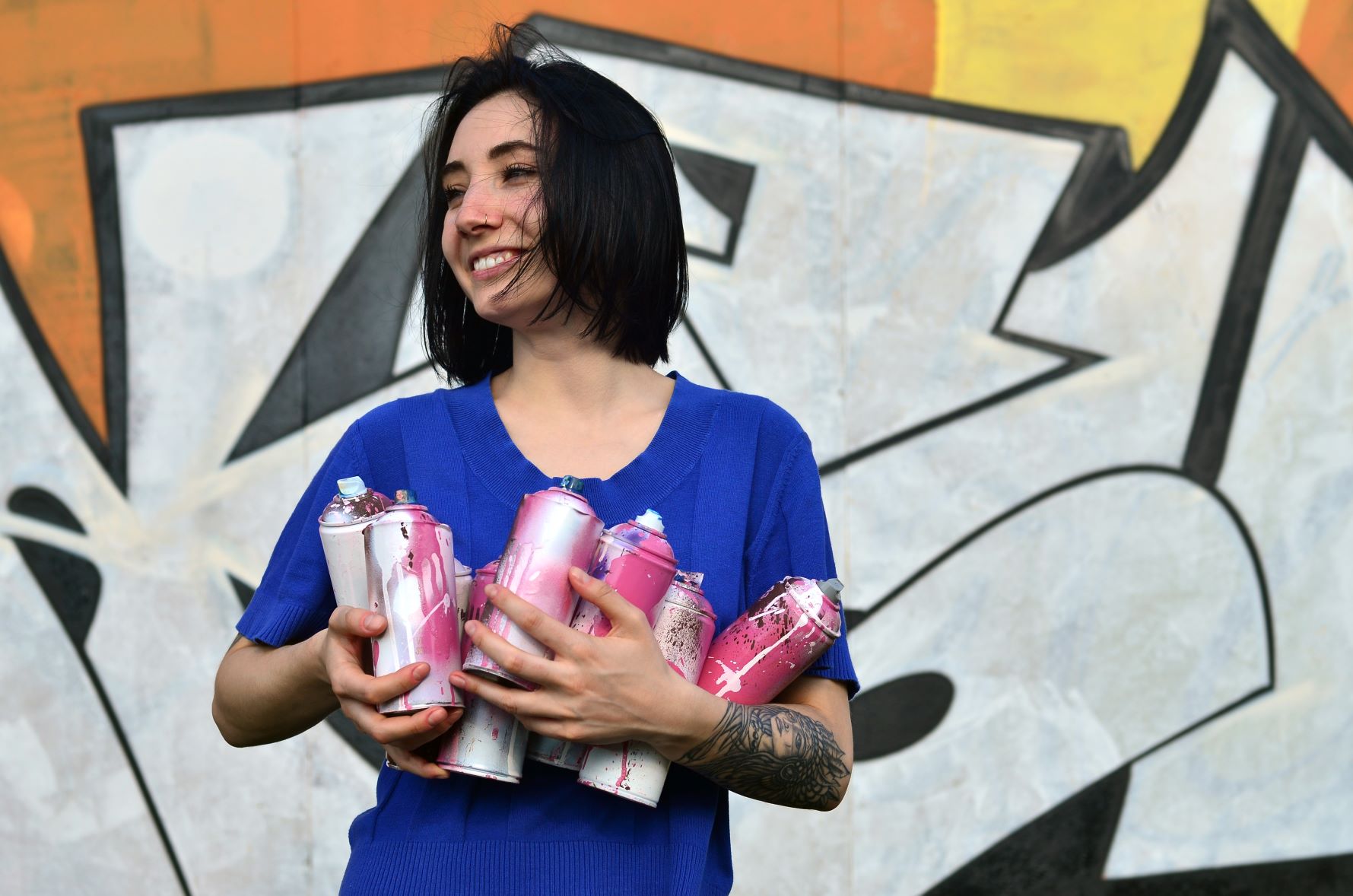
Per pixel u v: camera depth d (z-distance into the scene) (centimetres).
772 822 277
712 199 289
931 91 292
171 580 282
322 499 126
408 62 291
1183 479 286
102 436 285
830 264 289
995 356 288
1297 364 288
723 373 286
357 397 286
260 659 121
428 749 108
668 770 109
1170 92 293
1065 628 283
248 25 292
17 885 275
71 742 278
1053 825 278
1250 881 278
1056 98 292
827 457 285
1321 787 280
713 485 121
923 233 290
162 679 280
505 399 128
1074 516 285
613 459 122
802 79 292
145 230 289
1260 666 283
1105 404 287
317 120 291
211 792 278
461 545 118
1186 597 284
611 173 122
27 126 290
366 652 109
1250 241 290
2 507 283
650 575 106
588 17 291
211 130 291
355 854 117
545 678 98
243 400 286
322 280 288
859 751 279
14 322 287
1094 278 289
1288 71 293
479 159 122
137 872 276
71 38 292
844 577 282
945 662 281
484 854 109
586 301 123
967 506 285
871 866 277
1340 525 285
